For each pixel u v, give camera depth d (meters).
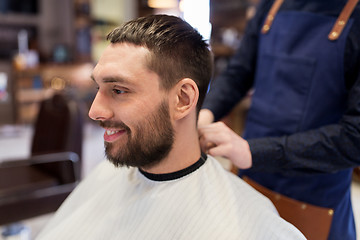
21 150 3.51
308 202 0.83
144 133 0.57
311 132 0.74
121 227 0.69
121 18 5.18
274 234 0.58
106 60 0.56
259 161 0.73
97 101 0.57
